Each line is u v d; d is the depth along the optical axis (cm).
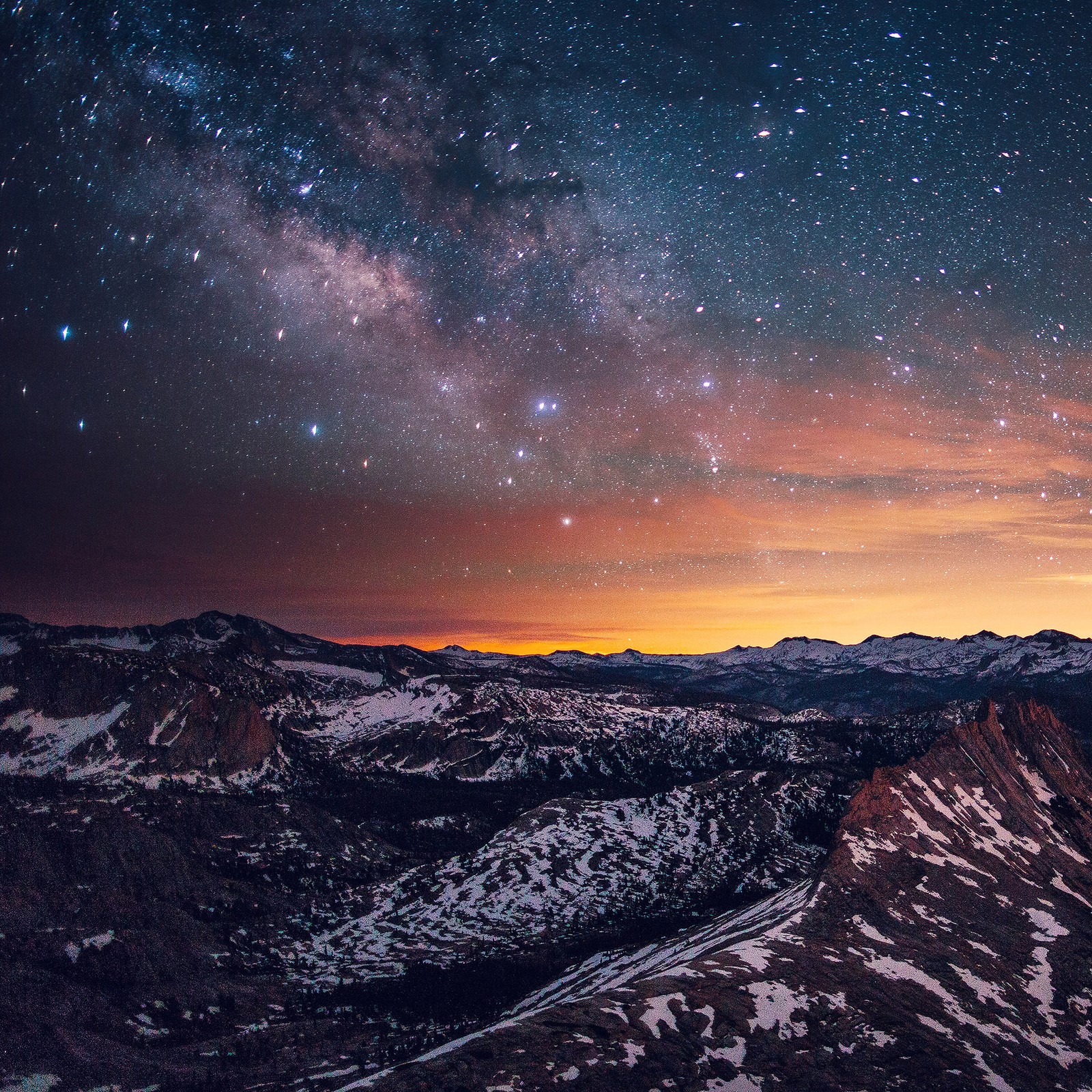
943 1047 5884
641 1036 5453
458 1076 4934
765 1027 5756
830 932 7669
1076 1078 6019
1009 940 8069
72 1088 9544
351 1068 9669
